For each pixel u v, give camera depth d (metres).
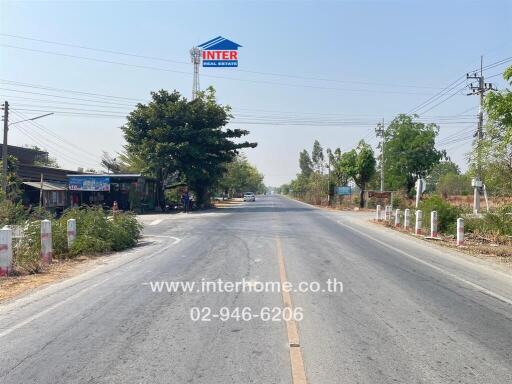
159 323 6.36
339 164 50.66
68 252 13.17
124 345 5.50
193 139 44.47
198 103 45.38
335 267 10.98
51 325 6.36
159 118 44.41
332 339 5.70
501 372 4.73
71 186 38.12
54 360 5.05
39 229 13.26
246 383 4.41
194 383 4.42
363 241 17.08
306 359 5.02
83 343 5.59
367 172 47.16
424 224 21.98
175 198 48.84
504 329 6.23
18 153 44.62
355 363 4.93
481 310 7.24
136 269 10.82
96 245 13.71
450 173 79.94
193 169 44.44
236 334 5.87
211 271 10.31
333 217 31.38
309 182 78.56
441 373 4.69
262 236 18.28
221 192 86.25
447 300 7.88
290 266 10.98
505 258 13.59
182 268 10.79
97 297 7.99
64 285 9.16
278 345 5.46
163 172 45.22
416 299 7.89
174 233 20.08
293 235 18.70
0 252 10.20
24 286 9.16
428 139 48.16
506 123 13.05
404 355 5.18
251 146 48.16
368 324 6.34
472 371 4.75
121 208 41.69
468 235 19.55
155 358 5.07
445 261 12.70
